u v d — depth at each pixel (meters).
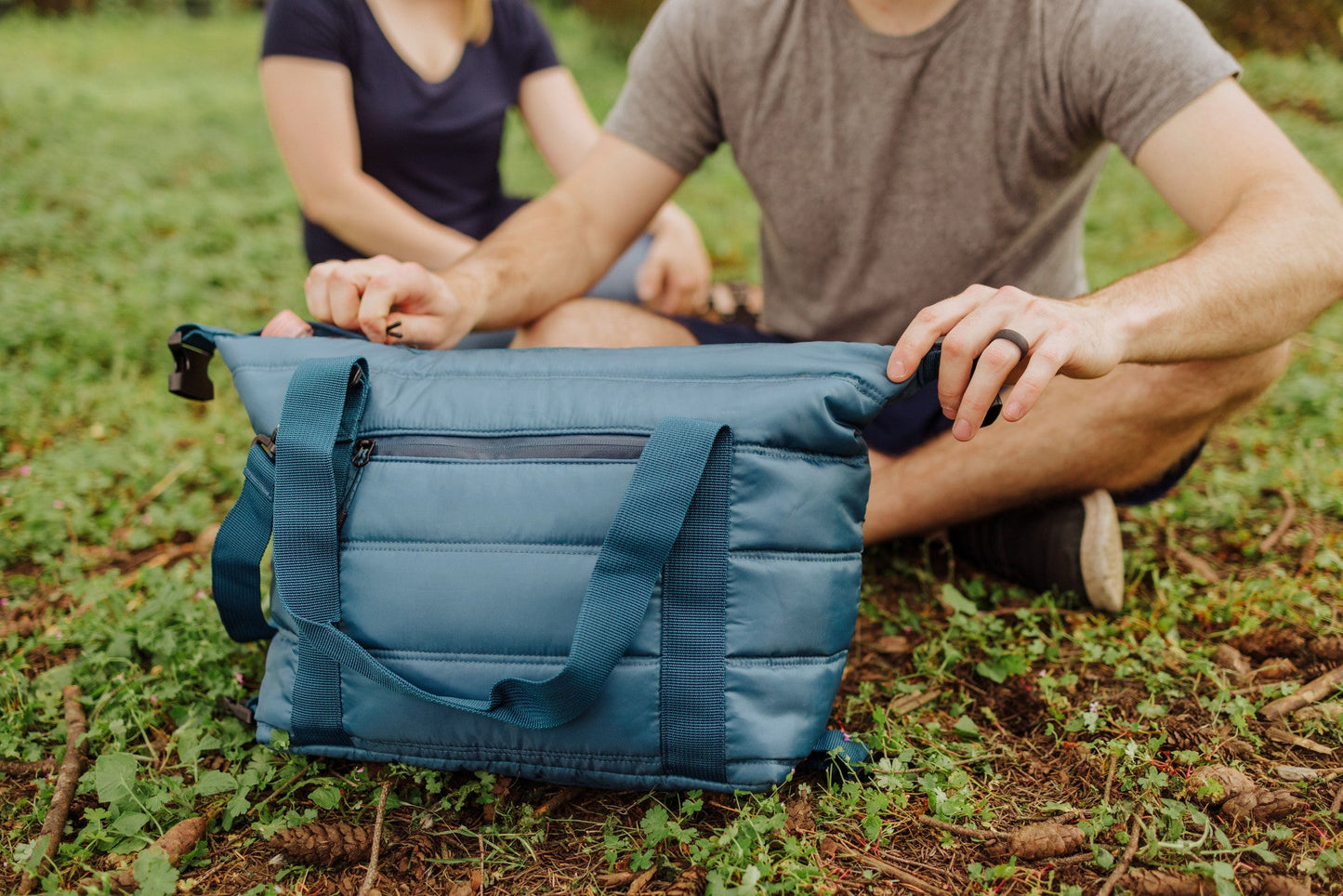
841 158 1.86
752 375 1.38
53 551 2.19
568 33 13.58
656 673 1.32
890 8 1.74
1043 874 1.27
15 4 15.07
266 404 1.47
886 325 1.98
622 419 1.36
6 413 2.81
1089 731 1.52
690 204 5.50
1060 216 1.90
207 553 2.21
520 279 1.87
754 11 1.87
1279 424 2.69
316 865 1.33
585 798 1.44
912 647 1.83
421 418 1.42
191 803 1.40
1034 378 1.22
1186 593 1.90
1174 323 1.38
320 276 1.61
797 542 1.35
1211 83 1.59
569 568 1.33
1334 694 1.59
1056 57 1.67
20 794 1.48
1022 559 1.92
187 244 4.48
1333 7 8.27
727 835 1.28
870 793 1.38
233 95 9.17
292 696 1.43
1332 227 1.49
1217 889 1.20
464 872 1.32
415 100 2.49
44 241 4.33
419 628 1.36
